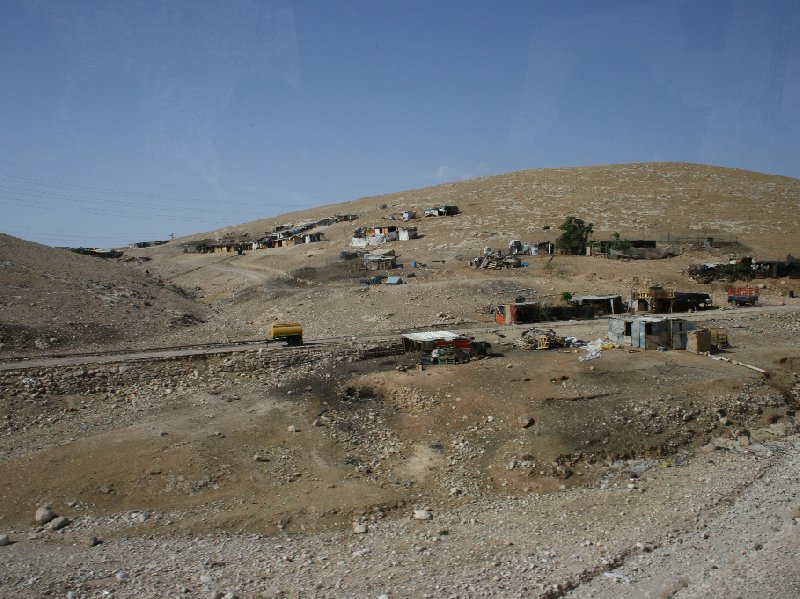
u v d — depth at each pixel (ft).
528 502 83.87
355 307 206.18
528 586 59.67
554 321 181.06
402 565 65.51
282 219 651.66
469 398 110.63
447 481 89.86
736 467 90.79
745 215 403.75
